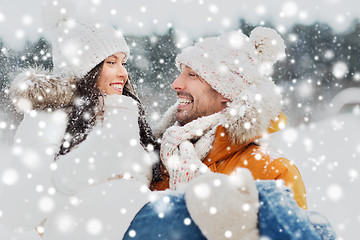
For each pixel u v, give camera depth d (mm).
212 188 916
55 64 1527
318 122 3783
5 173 1088
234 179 930
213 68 1532
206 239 966
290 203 943
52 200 1151
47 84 1361
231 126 1396
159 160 1536
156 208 1048
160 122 1720
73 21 1467
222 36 1603
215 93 1571
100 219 1104
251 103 1390
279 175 1365
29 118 1331
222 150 1434
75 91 1436
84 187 1188
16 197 1149
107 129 1275
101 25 1472
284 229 882
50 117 1337
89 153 1224
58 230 1130
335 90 3957
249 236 892
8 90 1400
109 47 1459
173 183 1345
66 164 1197
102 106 1348
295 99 3865
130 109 1346
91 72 1449
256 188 942
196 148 1443
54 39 1507
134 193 1154
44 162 1204
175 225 992
